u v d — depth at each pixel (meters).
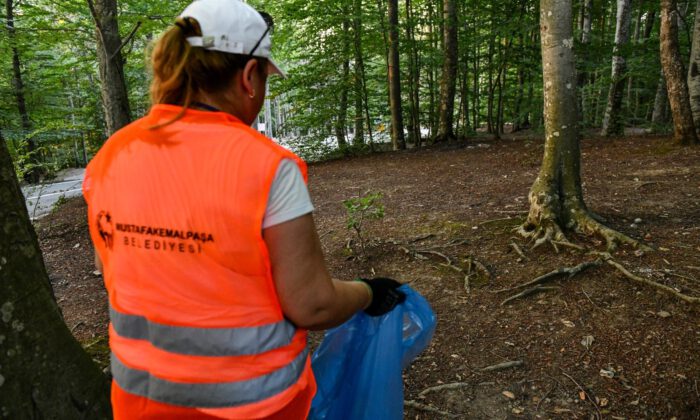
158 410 0.99
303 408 1.10
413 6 15.27
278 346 0.99
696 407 2.28
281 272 0.94
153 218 0.93
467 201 6.10
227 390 0.95
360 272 4.30
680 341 2.73
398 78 12.62
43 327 1.47
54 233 6.80
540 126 12.86
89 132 15.89
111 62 5.44
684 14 13.81
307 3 12.08
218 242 0.90
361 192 7.48
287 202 0.91
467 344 3.00
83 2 8.71
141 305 0.97
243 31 0.96
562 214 4.23
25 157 7.53
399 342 1.45
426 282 3.89
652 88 15.69
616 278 3.45
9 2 9.58
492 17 11.13
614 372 2.59
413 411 2.47
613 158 7.93
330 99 13.48
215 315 0.93
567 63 4.07
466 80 13.52
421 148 12.12
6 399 1.37
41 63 15.00
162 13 8.11
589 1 12.20
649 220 4.48
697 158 7.10
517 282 3.63
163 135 0.95
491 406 2.46
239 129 0.94
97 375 1.65
